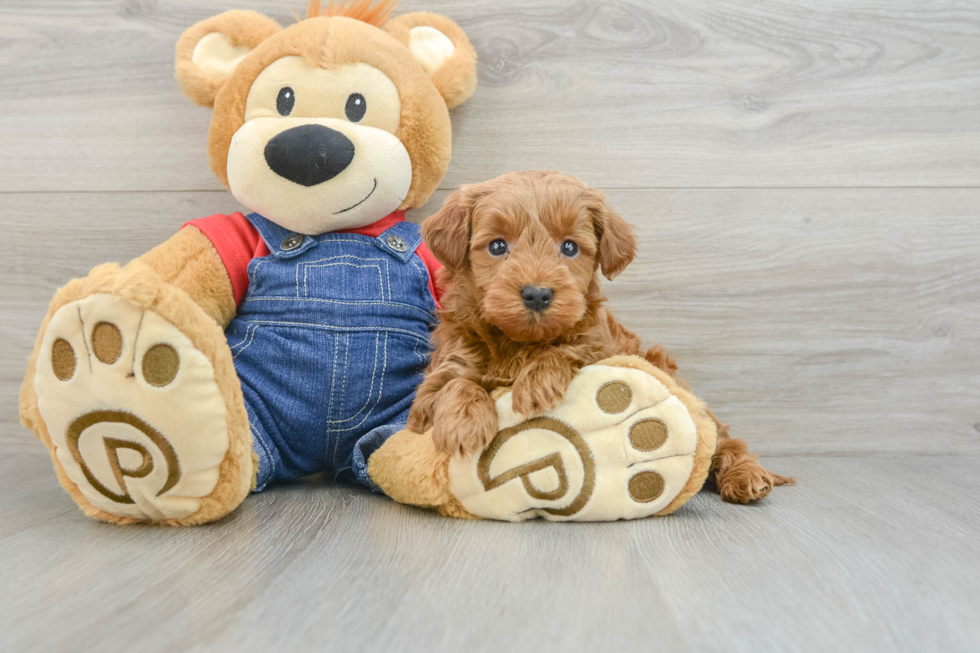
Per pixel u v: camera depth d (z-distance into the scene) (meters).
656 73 2.05
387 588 0.98
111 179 2.05
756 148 2.06
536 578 1.03
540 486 1.33
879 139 2.07
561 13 2.04
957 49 2.06
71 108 2.04
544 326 1.28
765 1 2.05
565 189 1.39
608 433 1.33
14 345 2.05
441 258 1.44
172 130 2.04
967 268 2.09
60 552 1.14
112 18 2.02
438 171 1.83
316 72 1.67
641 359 1.38
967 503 1.54
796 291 2.08
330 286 1.65
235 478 1.31
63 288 1.23
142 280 1.20
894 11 2.06
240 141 1.64
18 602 0.92
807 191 2.07
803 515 1.43
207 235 1.68
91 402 1.21
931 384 2.10
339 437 1.64
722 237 2.07
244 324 1.65
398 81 1.72
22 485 1.67
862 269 2.08
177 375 1.21
